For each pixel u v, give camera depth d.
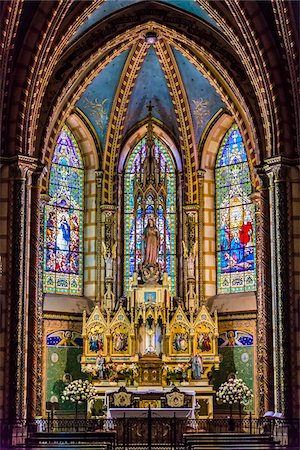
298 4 26.05
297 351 26.23
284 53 26.94
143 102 35.97
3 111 26.91
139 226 35.75
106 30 31.48
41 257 32.31
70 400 33.00
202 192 35.69
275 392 26.34
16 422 25.52
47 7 26.95
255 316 33.16
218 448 20.80
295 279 26.67
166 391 31.17
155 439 27.44
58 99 30.67
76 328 34.16
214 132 35.69
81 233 35.66
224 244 35.28
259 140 30.06
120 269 35.44
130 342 32.84
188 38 31.48
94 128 35.59
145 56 34.22
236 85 30.70
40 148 30.16
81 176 35.91
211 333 32.84
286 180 27.09
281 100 27.33
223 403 33.41
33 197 28.55
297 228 26.95
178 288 35.31
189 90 34.88
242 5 27.16
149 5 31.73
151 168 34.34
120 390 29.97
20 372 25.95
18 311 26.16
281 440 25.20
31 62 27.08
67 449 20.72
